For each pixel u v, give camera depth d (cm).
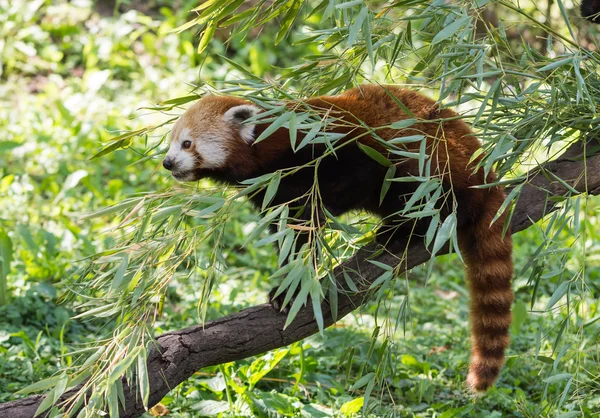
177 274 1205
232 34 820
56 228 1357
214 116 814
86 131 1561
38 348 988
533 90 734
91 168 1548
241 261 1366
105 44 2020
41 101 1789
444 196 774
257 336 739
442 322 1228
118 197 1459
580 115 782
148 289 679
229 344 730
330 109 738
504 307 774
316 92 852
